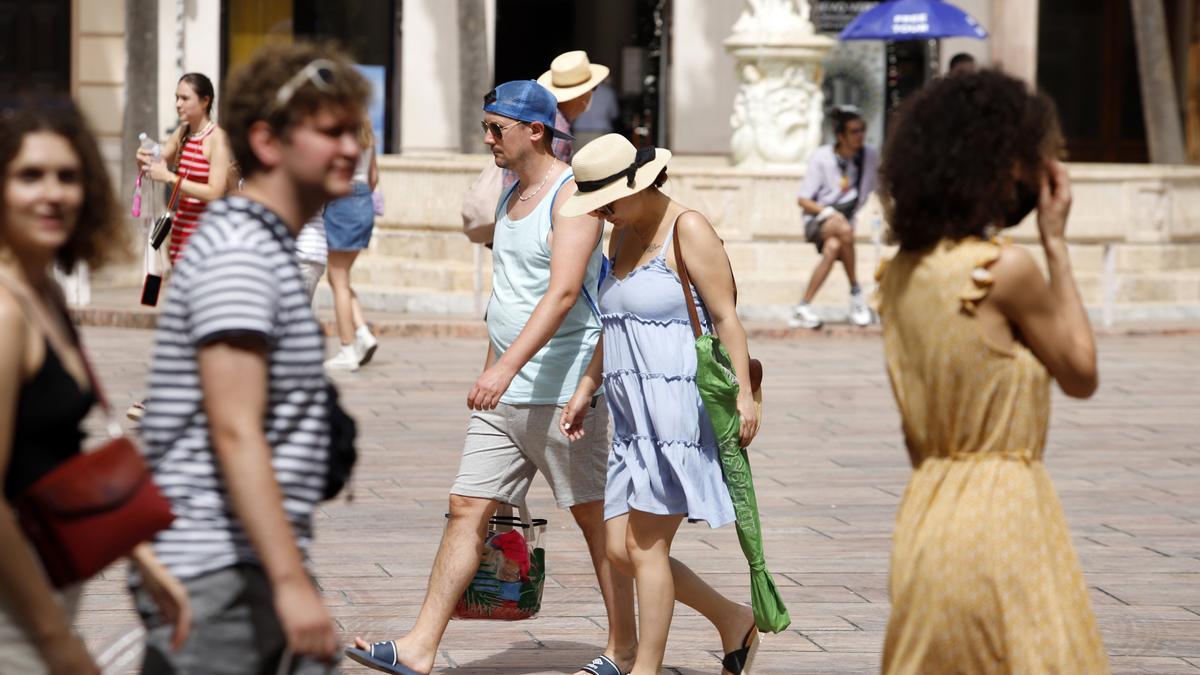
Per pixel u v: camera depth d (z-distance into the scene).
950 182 11.42
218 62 71.88
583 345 16.95
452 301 51.12
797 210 52.28
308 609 9.72
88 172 10.32
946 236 11.55
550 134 17.19
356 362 39.69
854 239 47.81
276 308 9.95
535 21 83.31
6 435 9.38
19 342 9.44
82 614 19.27
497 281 17.38
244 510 9.71
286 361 10.04
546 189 17.08
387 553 22.69
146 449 10.20
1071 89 86.12
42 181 9.98
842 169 47.75
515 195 17.48
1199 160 81.50
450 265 52.81
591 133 69.94
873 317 48.81
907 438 11.94
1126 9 85.69
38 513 9.55
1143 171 54.25
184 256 10.08
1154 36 65.31
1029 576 11.28
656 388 15.81
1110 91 86.00
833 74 71.56
